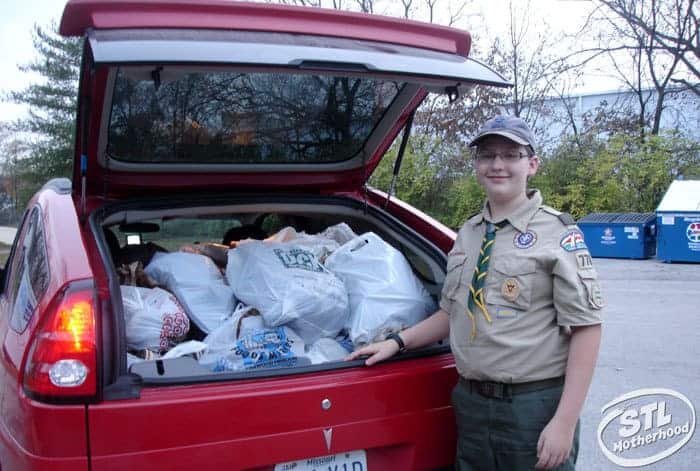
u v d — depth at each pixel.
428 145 16.06
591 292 2.05
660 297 8.13
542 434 2.08
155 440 1.95
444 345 2.55
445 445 2.41
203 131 3.00
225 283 2.83
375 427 2.24
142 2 2.29
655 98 19.56
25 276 2.60
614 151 14.75
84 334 1.92
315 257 2.81
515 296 2.11
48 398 1.88
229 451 2.03
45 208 2.66
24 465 1.92
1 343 2.46
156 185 3.18
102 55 1.90
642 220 11.48
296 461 2.14
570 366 2.08
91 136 2.75
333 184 3.60
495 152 2.23
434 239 3.26
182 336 2.52
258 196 3.32
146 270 2.85
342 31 2.52
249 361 2.33
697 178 14.05
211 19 2.36
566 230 2.12
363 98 3.06
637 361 5.41
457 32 2.75
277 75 2.75
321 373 2.24
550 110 18.67
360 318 2.58
